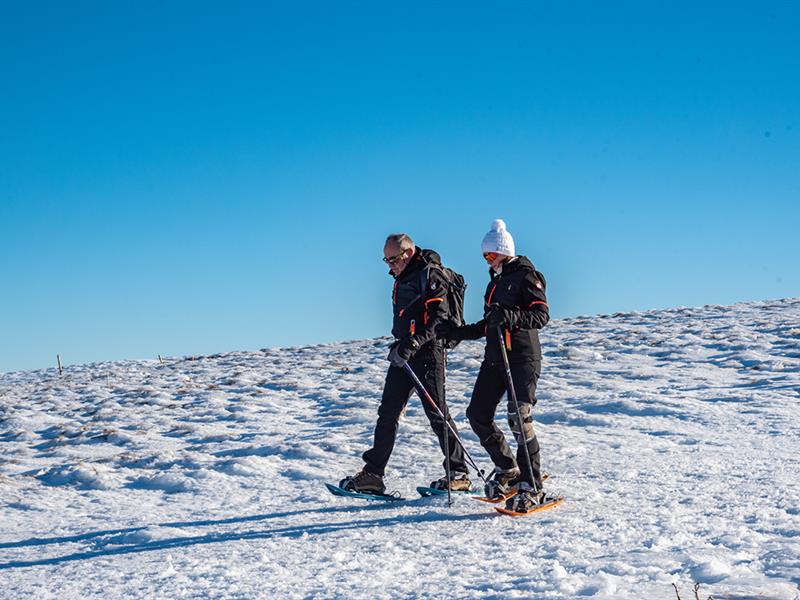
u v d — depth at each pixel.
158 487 7.70
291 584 3.92
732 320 18.77
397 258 5.97
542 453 7.71
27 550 5.49
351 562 4.25
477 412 5.53
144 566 4.62
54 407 14.52
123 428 11.52
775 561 3.48
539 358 5.35
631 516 4.85
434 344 5.95
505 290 5.29
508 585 3.49
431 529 4.98
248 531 5.42
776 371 12.46
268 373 17.27
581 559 3.88
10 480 8.17
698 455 7.17
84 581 4.41
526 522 4.95
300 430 10.49
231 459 8.48
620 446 7.93
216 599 3.79
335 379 15.55
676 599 3.00
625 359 14.77
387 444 6.10
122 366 22.92
